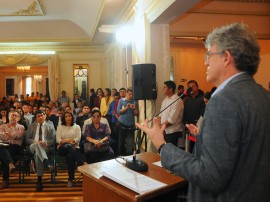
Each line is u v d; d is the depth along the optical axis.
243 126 0.81
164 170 1.55
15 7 7.53
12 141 3.98
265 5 4.89
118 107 5.01
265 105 0.87
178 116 3.45
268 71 5.98
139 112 4.98
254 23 4.90
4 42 9.52
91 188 1.54
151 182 1.33
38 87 15.60
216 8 4.75
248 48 0.88
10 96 13.71
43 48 10.30
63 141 3.89
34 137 3.97
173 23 4.67
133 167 1.53
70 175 3.76
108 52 9.68
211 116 0.84
